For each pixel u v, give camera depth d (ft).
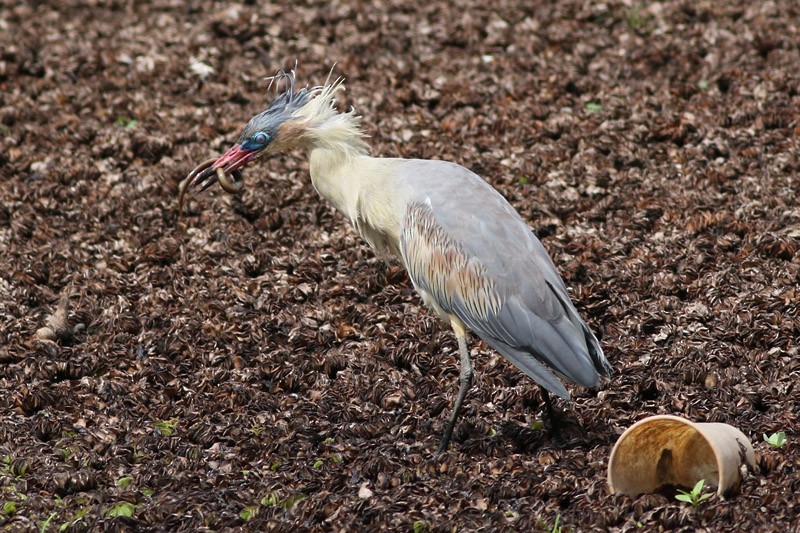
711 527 27.63
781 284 40.45
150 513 29.71
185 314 41.50
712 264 42.19
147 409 36.27
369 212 36.09
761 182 47.01
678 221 45.34
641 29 62.08
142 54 62.28
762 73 55.88
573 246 43.86
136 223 47.75
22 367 38.52
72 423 35.45
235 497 30.68
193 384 37.65
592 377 31.30
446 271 33.58
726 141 50.47
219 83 59.11
